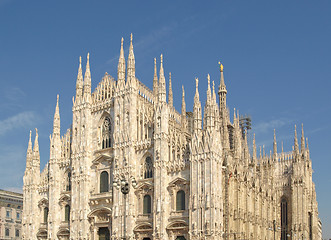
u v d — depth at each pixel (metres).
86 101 106.12
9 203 145.88
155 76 109.56
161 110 93.31
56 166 108.81
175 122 103.56
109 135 102.62
